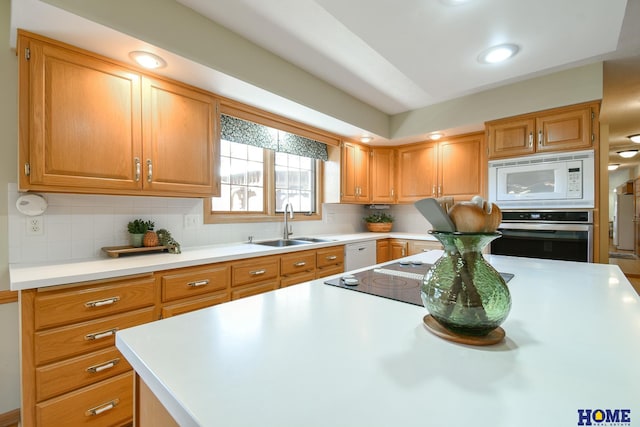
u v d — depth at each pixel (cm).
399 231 428
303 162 354
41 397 128
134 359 61
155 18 157
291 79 236
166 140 192
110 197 195
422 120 335
